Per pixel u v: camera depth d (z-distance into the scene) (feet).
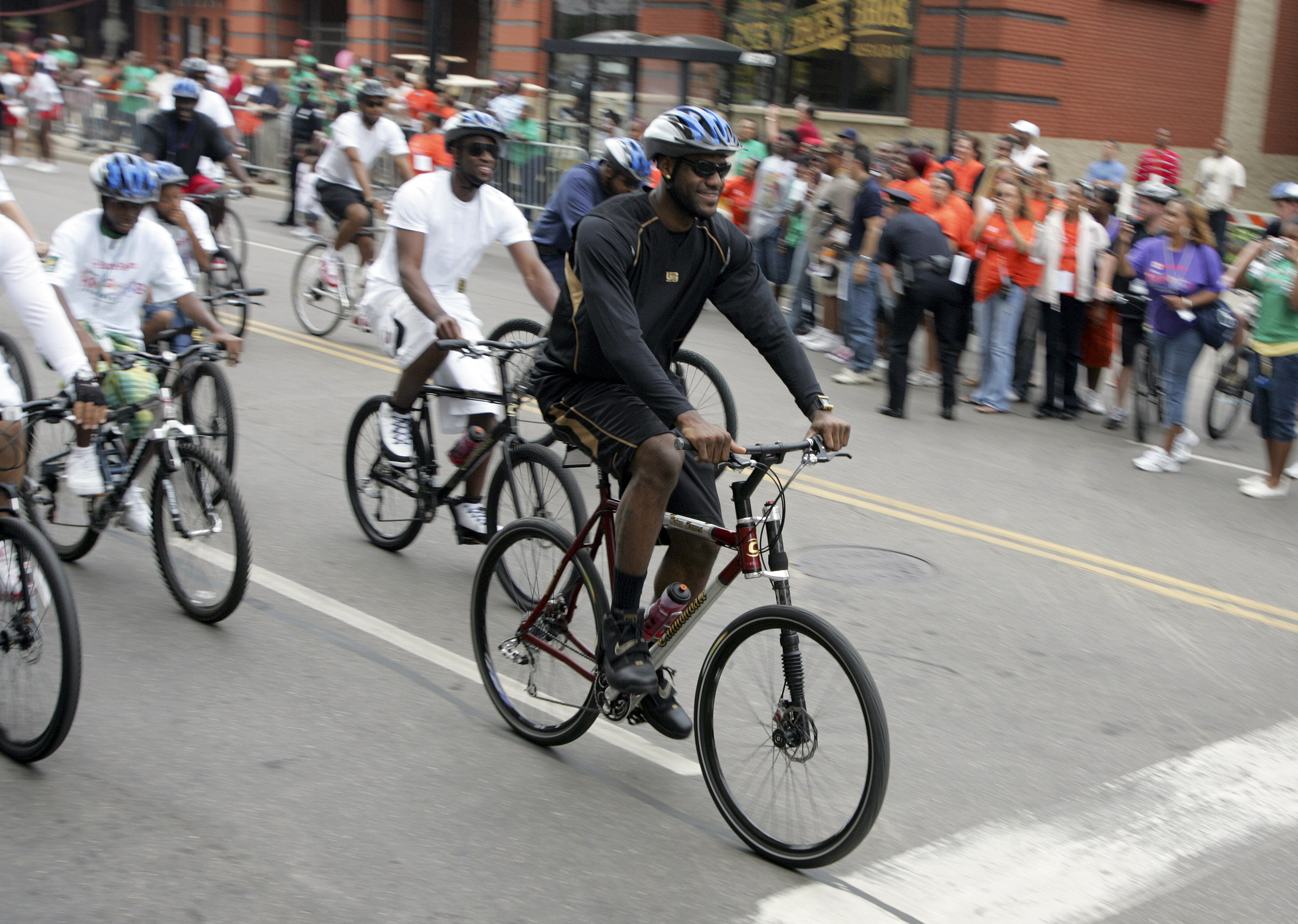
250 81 86.12
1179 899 10.78
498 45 75.77
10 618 12.08
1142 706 14.89
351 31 90.74
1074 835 11.76
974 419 30.25
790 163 38.93
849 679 10.36
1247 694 15.43
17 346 21.74
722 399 23.17
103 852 10.57
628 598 11.62
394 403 17.70
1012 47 55.52
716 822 11.69
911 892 10.67
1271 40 67.31
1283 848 11.73
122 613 15.84
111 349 17.39
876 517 21.89
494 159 17.99
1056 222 29.71
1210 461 27.73
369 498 18.85
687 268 11.57
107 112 78.84
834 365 35.63
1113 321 30.68
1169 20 61.87
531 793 12.03
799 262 37.55
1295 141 70.28
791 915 10.24
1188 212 25.70
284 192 66.23
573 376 12.13
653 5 65.57
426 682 14.39
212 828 11.03
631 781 12.44
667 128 10.83
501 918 9.95
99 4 114.01
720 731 11.49
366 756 12.53
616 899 10.32
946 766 13.08
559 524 14.43
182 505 15.64
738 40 62.49
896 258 28.84
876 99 59.41
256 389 28.14
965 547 20.53
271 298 39.24
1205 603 18.57
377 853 10.77
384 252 18.74
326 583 17.26
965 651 16.26
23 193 58.85
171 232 23.76
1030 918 10.37
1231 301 33.71
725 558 19.63
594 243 11.16
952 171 40.11
